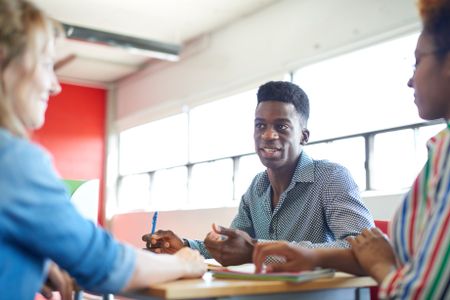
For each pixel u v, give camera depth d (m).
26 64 0.91
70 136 7.23
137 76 7.02
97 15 5.21
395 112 3.61
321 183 1.79
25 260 0.88
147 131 6.84
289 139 1.87
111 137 7.44
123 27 5.54
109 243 0.97
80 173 7.26
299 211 1.82
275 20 4.76
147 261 1.03
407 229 1.01
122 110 7.34
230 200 5.25
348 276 1.21
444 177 0.92
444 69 1.00
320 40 4.26
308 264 1.17
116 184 7.38
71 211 0.91
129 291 1.02
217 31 5.53
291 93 1.90
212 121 5.61
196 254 1.21
